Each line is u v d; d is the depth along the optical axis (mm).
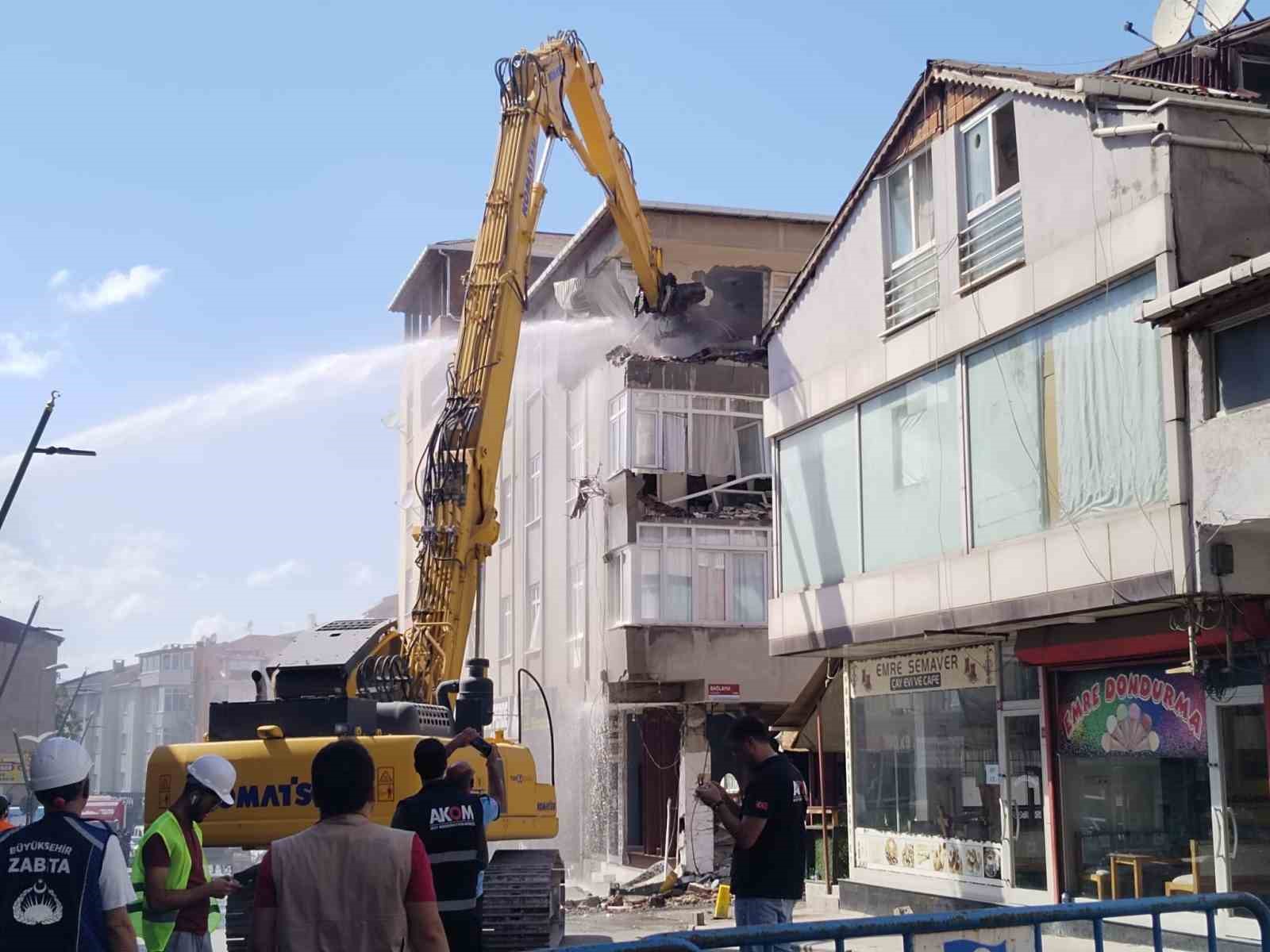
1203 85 16000
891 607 16766
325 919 5070
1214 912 6832
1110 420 13477
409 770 12680
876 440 17594
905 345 16906
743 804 7672
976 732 17125
